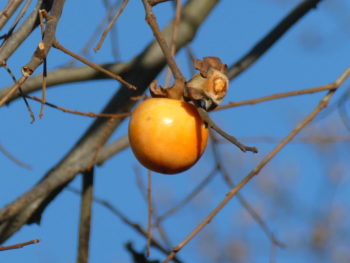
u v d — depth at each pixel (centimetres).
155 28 90
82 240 117
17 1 91
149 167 91
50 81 119
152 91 92
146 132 90
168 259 94
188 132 90
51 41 87
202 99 88
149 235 105
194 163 91
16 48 91
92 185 118
